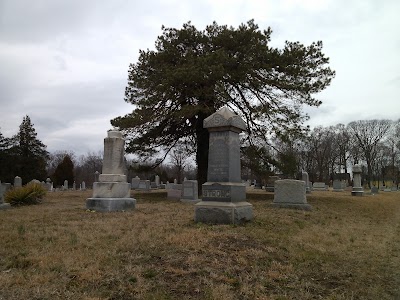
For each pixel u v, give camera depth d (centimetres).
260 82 2155
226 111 1136
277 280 612
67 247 724
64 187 5722
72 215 1227
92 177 9425
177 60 2323
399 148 8150
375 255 838
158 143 2525
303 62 2172
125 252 704
